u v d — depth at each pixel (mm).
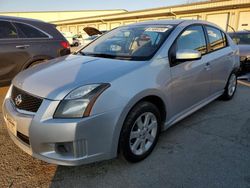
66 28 43562
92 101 2146
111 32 3846
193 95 3395
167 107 2881
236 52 4691
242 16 19281
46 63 3119
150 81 2559
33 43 5172
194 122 3732
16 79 2762
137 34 3334
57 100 2150
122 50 3135
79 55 3340
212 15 21312
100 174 2471
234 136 3291
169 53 2889
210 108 4352
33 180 2369
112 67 2561
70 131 2094
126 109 2324
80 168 2561
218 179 2396
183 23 3398
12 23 4973
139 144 2643
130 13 28672
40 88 2307
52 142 2143
